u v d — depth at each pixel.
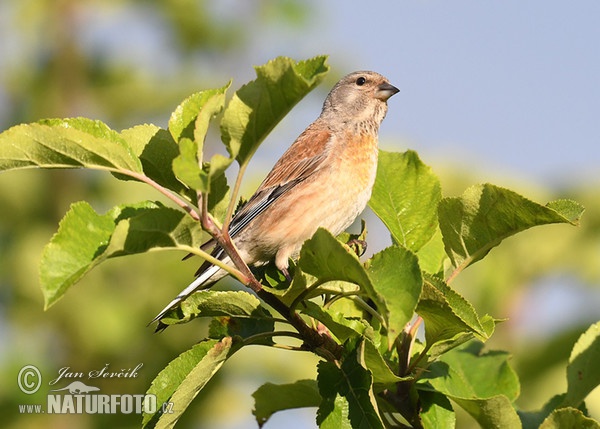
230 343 6.46
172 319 7.40
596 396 9.79
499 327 10.41
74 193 12.45
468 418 9.57
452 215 6.76
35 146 6.04
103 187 12.69
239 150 6.14
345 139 10.62
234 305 6.61
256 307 6.61
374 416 6.20
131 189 12.66
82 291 11.39
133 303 11.53
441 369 7.24
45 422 10.92
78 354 11.28
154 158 6.71
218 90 6.41
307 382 7.82
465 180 11.41
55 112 13.64
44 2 13.69
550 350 9.95
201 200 6.17
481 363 7.88
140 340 11.37
